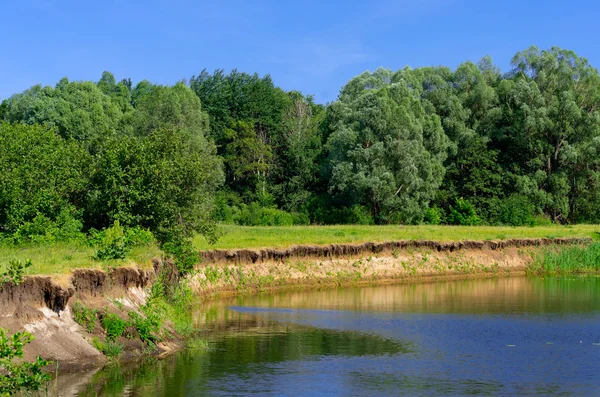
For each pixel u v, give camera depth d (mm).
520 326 29609
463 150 84750
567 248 58875
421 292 42031
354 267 47375
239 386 19391
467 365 22344
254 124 92125
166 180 32938
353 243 48781
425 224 76125
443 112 86500
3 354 15906
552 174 83125
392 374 21094
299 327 28828
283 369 21484
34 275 20453
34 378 16469
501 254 55938
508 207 79000
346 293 41156
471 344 25672
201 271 38500
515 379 20625
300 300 37562
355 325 29516
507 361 22938
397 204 72438
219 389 19047
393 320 30953
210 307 34312
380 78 90562
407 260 50469
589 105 87562
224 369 21281
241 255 41875
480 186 82375
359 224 72250
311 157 86000
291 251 44906
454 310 34219
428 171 74375
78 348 20375
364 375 20906
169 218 32906
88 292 22469
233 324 29391
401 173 72125
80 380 19078
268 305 35375
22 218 30906
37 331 19547
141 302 24812
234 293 39531
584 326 29688
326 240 48781
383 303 36688
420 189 74562
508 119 88312
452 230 63281
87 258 24812
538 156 84938
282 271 43438
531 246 58344
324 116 98125
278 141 91312
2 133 34031
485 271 53219
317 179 85500
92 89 76312
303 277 44000
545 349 24859
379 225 70312
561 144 85062
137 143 33875
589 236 63094
